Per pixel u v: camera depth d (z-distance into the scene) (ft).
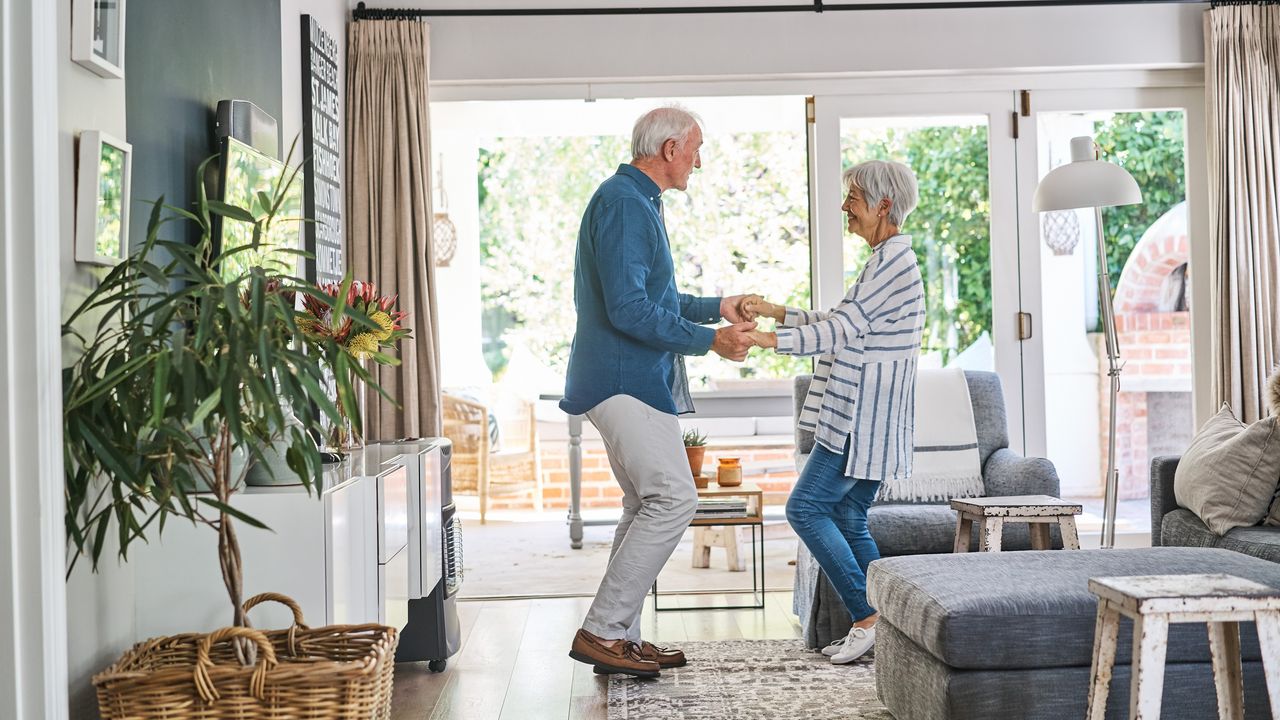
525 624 13.14
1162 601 6.24
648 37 15.85
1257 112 15.78
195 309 6.57
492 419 22.44
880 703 9.53
